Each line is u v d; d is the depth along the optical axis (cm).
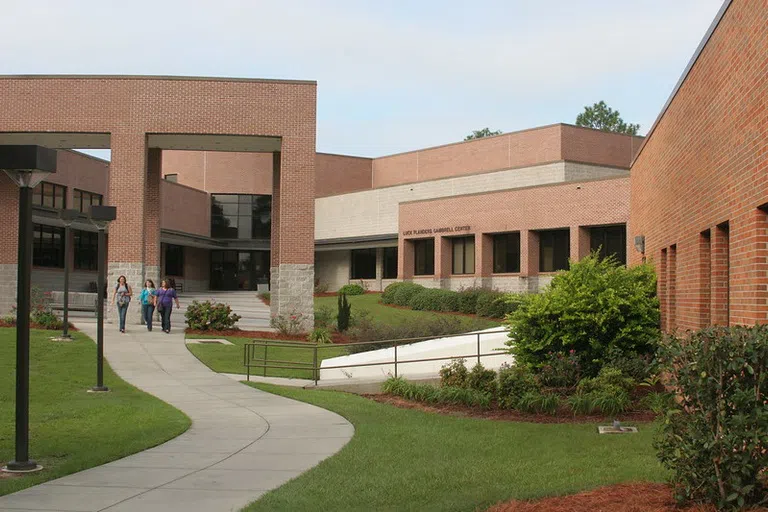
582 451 939
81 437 1134
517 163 5575
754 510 598
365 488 795
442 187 5403
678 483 653
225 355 2334
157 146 3478
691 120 1229
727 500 600
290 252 3105
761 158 822
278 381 1922
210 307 2944
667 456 656
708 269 1173
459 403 1393
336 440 1095
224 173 6269
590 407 1227
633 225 2267
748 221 879
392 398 1538
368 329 2808
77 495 788
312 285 3106
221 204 6303
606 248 3925
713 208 1066
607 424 1147
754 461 605
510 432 1098
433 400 1433
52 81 3081
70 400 1542
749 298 874
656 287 1609
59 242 4628
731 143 958
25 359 935
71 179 4691
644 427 1102
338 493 776
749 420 594
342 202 6116
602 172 4956
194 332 2847
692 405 643
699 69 1159
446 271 4781
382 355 1994
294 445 1062
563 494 718
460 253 4753
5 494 795
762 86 815
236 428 1216
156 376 1950
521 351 1492
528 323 1488
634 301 1459
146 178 3266
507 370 1402
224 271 6488
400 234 5072
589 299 1435
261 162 6338
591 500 677
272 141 3319
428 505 712
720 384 607
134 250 3042
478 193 4531
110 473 893
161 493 795
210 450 1033
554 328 1456
